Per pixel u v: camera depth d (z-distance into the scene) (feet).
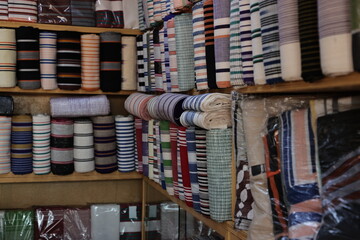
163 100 7.29
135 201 11.65
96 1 10.44
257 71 4.52
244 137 5.08
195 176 6.20
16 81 9.81
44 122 9.93
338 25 3.13
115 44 10.11
